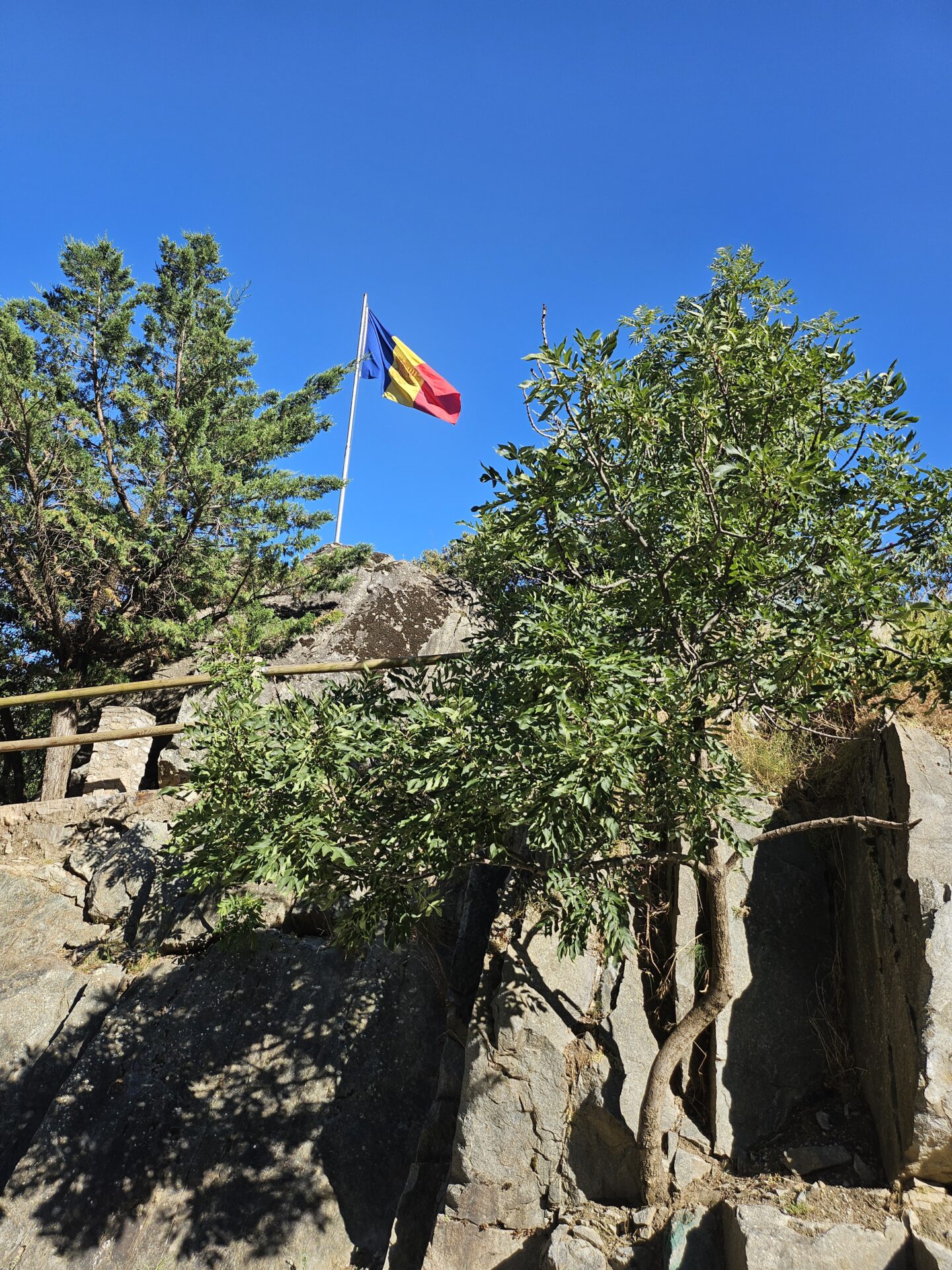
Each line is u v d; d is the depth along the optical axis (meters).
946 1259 4.12
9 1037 7.98
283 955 8.17
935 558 5.20
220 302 16.36
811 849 6.74
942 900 5.08
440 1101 6.68
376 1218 6.66
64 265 15.13
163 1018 7.93
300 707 5.39
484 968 6.48
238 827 5.36
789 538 5.12
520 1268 5.41
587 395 5.04
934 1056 4.68
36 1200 6.84
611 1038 5.97
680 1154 5.48
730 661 5.11
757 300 6.80
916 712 6.24
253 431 14.79
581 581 5.55
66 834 10.41
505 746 4.65
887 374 5.50
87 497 13.80
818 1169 5.14
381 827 5.23
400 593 14.98
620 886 5.78
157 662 14.81
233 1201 6.77
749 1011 5.96
